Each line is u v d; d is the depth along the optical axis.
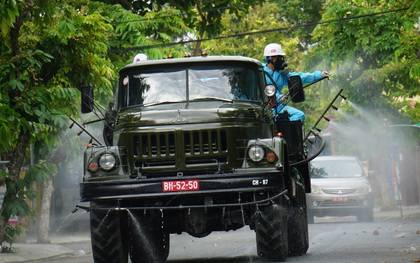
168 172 32.19
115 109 35.44
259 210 32.59
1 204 46.56
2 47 40.84
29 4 40.47
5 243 50.78
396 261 33.69
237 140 32.19
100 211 32.50
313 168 74.00
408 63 73.62
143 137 32.28
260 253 33.25
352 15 78.62
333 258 35.84
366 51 78.19
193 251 45.31
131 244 35.09
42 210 59.12
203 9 80.81
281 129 35.59
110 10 72.50
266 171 31.45
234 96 34.62
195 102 34.25
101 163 32.25
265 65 38.69
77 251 52.19
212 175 31.30
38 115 43.47
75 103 49.59
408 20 75.88
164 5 79.25
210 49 115.88
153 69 35.12
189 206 31.09
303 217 38.06
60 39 49.12
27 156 60.28
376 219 75.44
